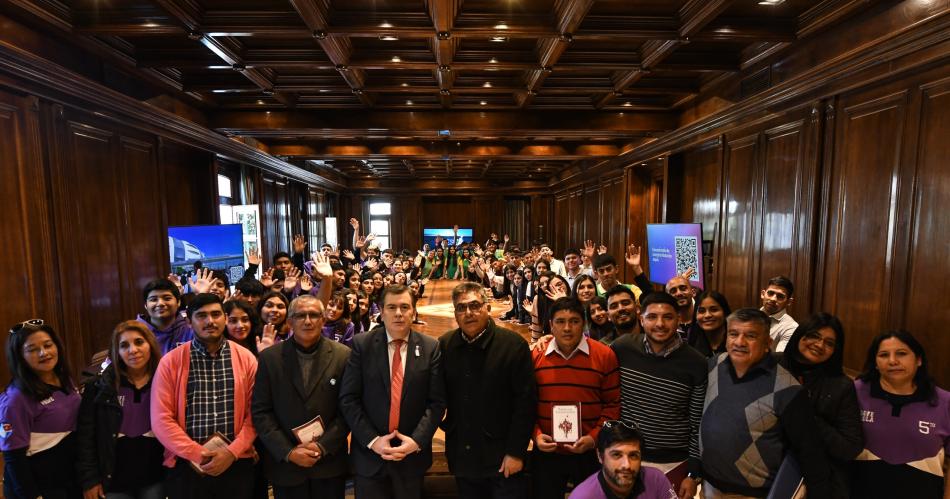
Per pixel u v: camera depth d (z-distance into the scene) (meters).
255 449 2.41
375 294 5.95
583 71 5.45
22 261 3.70
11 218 3.62
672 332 2.26
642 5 3.80
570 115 7.05
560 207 16.05
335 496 2.39
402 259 10.51
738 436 1.97
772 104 4.80
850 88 3.88
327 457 2.32
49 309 3.94
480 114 7.01
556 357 2.39
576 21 3.70
